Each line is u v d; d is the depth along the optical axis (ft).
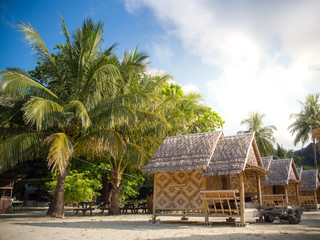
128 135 60.13
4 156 43.37
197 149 41.93
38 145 48.60
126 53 61.57
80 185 62.49
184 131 69.21
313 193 99.09
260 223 43.06
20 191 126.31
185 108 78.18
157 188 43.70
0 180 61.67
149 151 63.00
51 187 66.18
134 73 61.11
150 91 62.64
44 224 38.93
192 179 41.32
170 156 42.88
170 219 49.75
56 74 53.93
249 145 40.29
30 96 46.85
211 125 90.33
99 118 50.65
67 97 53.83
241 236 28.09
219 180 47.03
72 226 36.86
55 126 53.11
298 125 133.69
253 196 58.34
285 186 69.56
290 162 74.95
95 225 38.42
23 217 50.49
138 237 27.27
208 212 40.19
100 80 49.90
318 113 132.26
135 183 78.79
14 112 49.26
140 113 54.75
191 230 33.24
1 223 39.60
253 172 49.90
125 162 66.33
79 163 68.59
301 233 30.22
